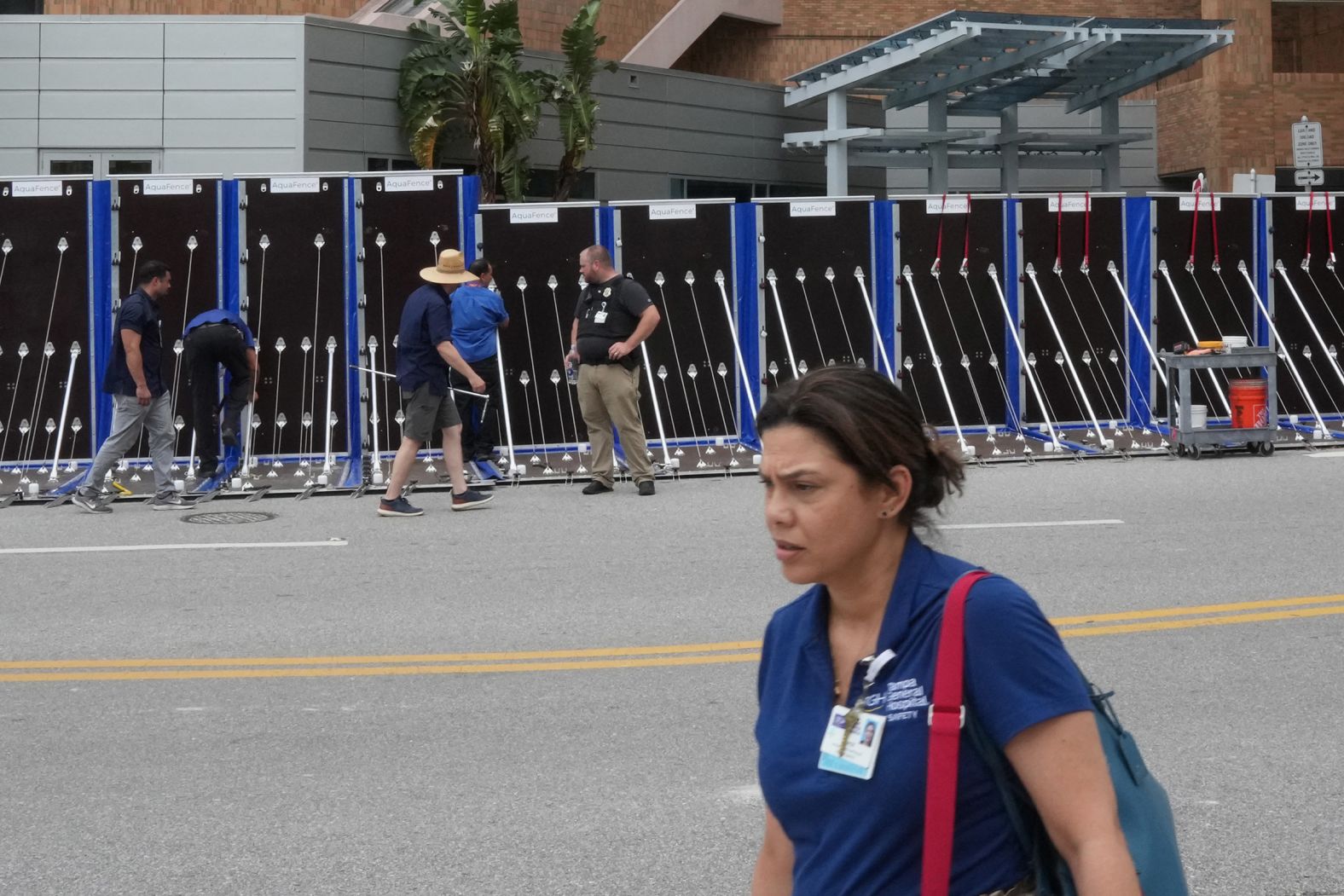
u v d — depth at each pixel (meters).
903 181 32.38
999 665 2.23
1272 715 6.75
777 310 16.41
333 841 5.41
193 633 8.55
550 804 5.75
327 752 6.42
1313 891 4.91
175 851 5.34
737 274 16.38
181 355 15.51
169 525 12.27
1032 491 13.47
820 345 16.53
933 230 16.75
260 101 23.64
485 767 6.20
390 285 15.67
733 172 29.67
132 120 23.59
